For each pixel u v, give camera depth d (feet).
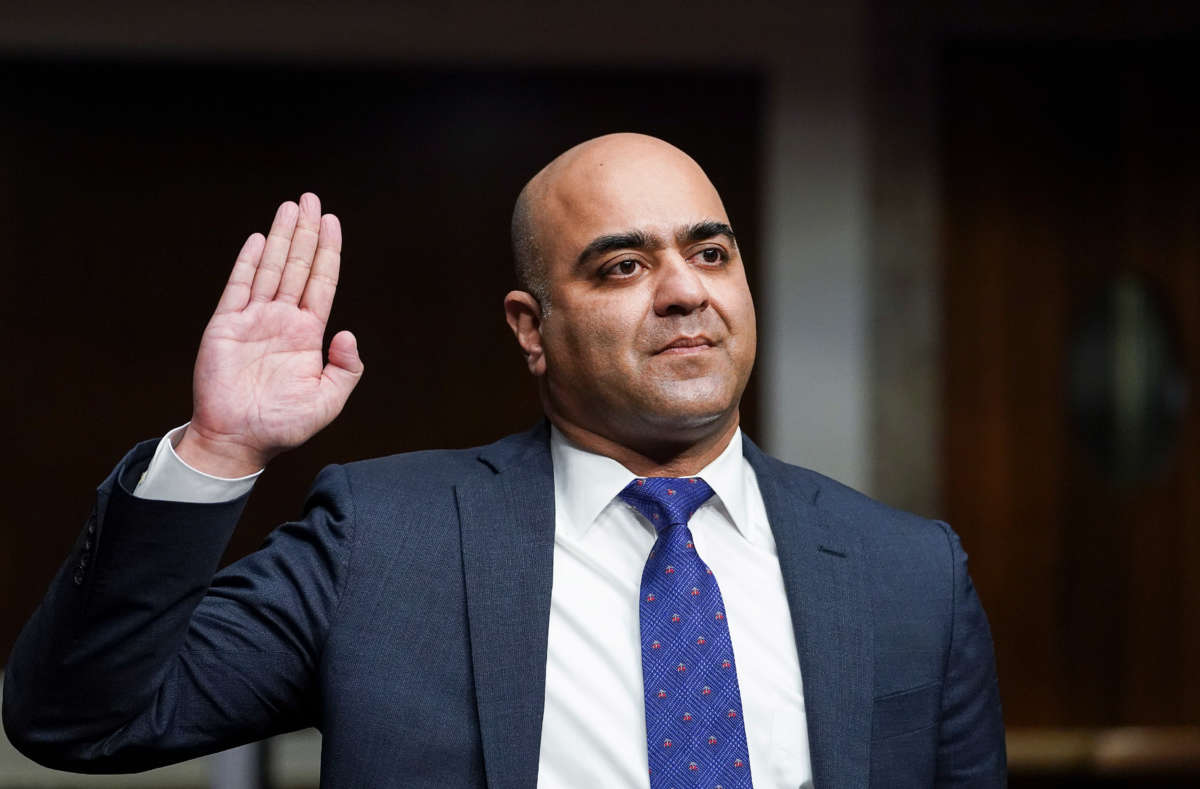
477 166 22.38
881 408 22.59
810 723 7.06
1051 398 23.08
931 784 7.32
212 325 6.68
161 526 6.38
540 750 6.88
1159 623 23.09
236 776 11.66
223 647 6.96
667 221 7.32
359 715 6.82
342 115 22.24
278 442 6.64
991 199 22.99
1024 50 23.09
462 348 22.16
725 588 7.41
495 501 7.48
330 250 7.04
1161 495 23.18
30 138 21.80
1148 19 22.84
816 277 22.62
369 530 7.25
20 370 21.63
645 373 7.23
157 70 22.02
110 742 6.64
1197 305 23.20
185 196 21.98
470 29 22.41
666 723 6.86
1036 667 22.99
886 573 7.63
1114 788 22.76
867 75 22.76
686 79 22.67
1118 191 23.20
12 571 21.48
